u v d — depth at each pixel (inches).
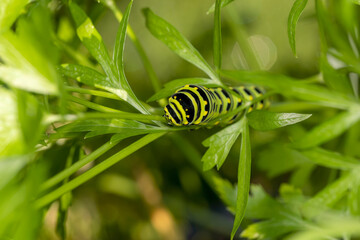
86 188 16.6
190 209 17.9
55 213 15.0
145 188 17.4
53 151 12.6
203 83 12.2
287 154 14.6
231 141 11.9
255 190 13.4
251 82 12.4
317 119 15.6
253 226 13.2
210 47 19.4
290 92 12.7
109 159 11.5
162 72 19.2
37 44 10.3
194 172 18.3
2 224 10.3
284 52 18.7
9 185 10.4
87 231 16.2
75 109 13.3
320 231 10.9
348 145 14.4
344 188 12.9
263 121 11.7
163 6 19.3
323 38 13.0
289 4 18.8
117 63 11.8
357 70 13.1
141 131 11.8
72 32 14.1
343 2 13.5
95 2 13.7
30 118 10.4
